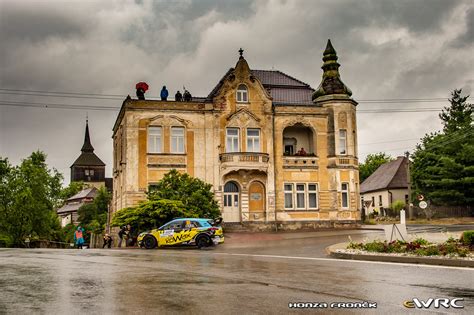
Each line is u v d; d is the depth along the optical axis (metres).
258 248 30.38
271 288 13.28
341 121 49.12
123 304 11.14
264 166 46.72
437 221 56.47
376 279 14.91
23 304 11.18
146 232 32.38
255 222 46.69
